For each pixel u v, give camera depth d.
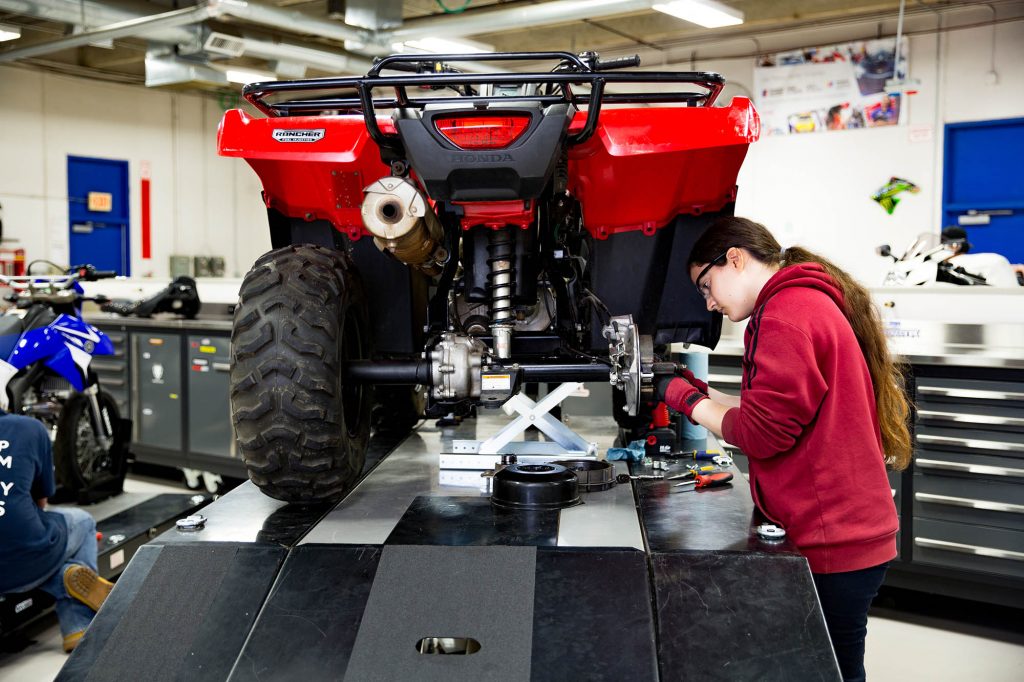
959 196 8.21
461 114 1.67
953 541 3.52
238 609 1.52
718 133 1.86
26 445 2.97
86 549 3.24
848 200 8.59
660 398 1.89
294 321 1.75
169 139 10.84
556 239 2.04
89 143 10.00
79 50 9.88
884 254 5.89
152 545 1.66
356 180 2.05
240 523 1.80
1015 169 7.91
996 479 3.44
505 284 1.92
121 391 5.89
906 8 8.06
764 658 1.39
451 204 1.81
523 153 1.66
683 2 6.57
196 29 7.59
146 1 7.30
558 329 2.16
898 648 3.34
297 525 1.78
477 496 2.01
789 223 8.91
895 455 1.90
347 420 2.04
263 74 8.60
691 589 1.51
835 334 1.66
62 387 4.06
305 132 1.93
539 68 9.73
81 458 4.38
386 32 7.46
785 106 8.84
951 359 3.48
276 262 1.85
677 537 1.68
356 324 2.08
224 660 1.43
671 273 2.23
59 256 9.76
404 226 1.69
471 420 3.07
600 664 1.37
